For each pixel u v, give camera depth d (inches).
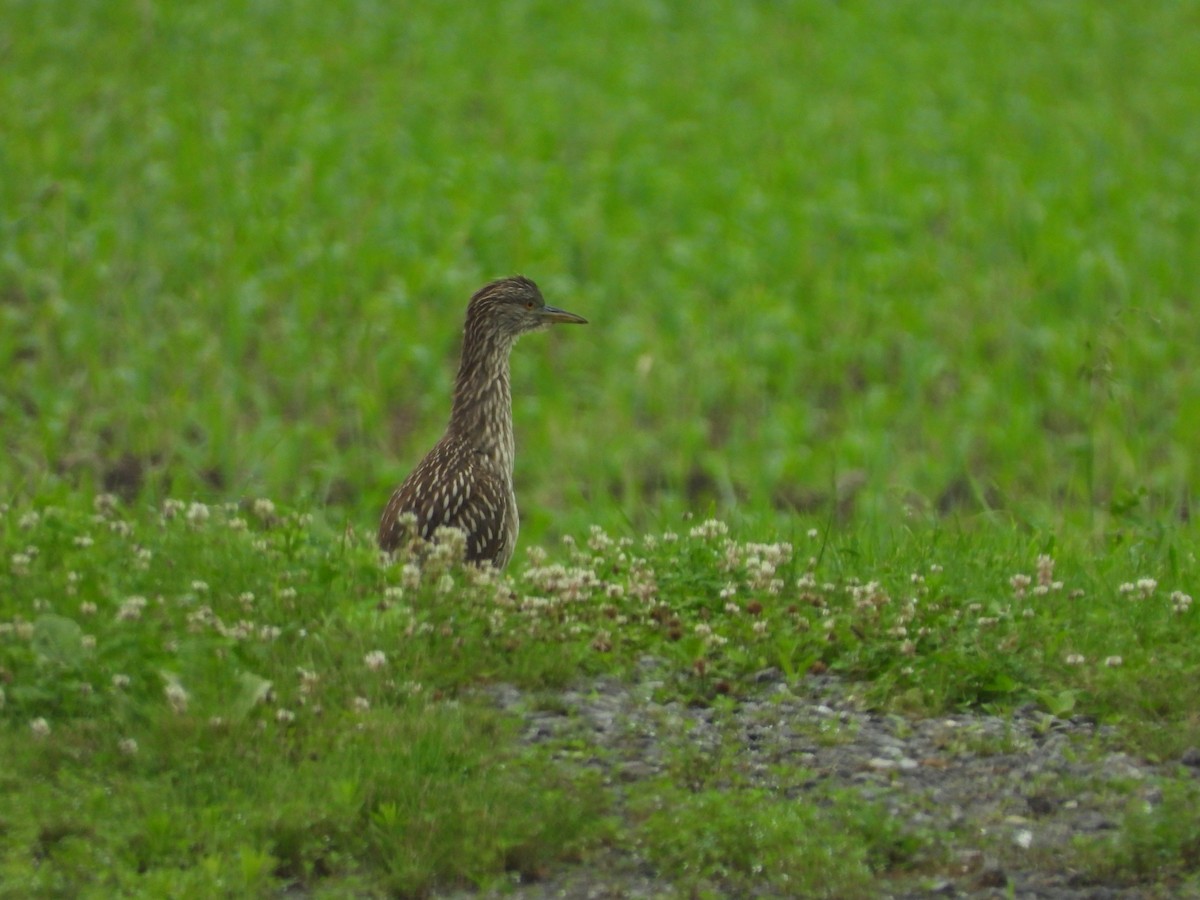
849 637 456.4
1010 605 479.2
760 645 454.0
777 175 1385.3
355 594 454.3
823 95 1704.0
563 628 450.6
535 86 1691.7
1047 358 1001.5
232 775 368.2
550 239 1187.3
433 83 1672.0
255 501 503.8
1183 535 613.0
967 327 1054.4
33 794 356.8
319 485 815.1
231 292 1020.5
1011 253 1193.4
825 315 1081.4
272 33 1868.8
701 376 970.7
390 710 397.4
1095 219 1275.8
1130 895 345.7
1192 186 1391.5
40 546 466.3
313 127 1419.8
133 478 813.9
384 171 1353.3
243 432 877.2
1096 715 425.7
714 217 1262.3
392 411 957.2
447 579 453.4
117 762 374.0
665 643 453.4
